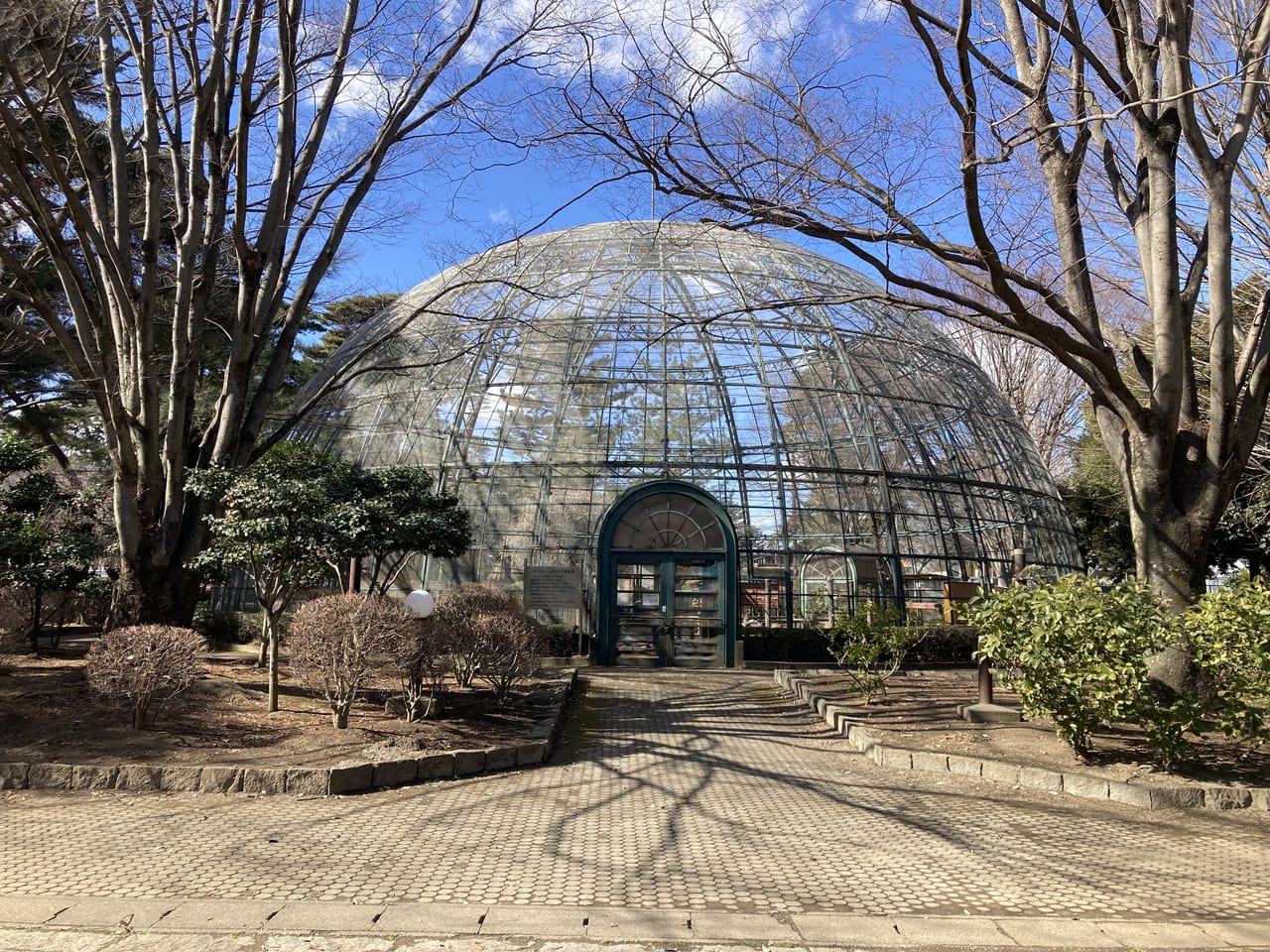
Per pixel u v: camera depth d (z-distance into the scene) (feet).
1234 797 28.53
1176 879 21.30
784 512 69.82
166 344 63.72
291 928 16.80
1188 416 41.04
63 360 69.15
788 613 68.18
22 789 26.99
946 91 33.22
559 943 16.51
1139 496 40.27
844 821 25.89
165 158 52.47
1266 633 30.12
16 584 51.75
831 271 86.53
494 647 40.88
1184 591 38.55
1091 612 31.71
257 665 51.16
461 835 23.34
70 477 70.64
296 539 38.06
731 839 23.72
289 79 48.39
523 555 68.33
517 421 72.64
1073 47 39.27
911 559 71.26
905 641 47.16
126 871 19.79
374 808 25.85
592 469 70.54
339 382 56.24
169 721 33.60
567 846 22.61
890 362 78.23
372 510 42.55
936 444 76.23
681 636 66.23
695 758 34.99
